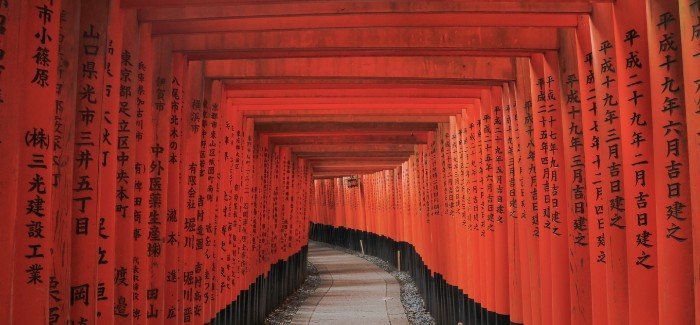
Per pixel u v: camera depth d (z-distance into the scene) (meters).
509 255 6.64
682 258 3.29
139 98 4.94
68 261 3.66
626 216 3.84
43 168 3.23
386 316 12.31
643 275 3.72
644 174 3.74
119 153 4.64
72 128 3.70
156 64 5.55
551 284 5.32
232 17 4.66
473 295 8.23
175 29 5.09
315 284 17.64
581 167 4.84
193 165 6.55
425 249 13.20
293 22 4.90
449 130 10.23
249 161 10.05
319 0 4.17
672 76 3.34
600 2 4.07
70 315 3.75
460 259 9.23
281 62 6.73
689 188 3.27
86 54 3.94
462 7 4.44
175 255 5.75
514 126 6.43
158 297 5.41
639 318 3.72
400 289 16.12
